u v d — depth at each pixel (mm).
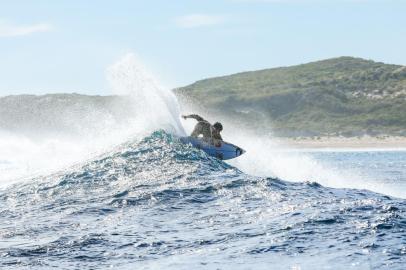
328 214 42438
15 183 60562
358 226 38812
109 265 31938
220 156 72562
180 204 48500
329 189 55375
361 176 102625
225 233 38531
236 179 57156
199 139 72500
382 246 33875
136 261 32656
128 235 38688
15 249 35531
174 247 35469
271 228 39188
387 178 102062
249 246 35062
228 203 48250
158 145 67938
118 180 58062
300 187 55094
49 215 46531
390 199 50594
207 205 48031
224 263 31781
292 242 35531
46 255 34125
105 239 37625
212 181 56344
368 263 30750
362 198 50281
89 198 52000
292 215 42750
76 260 33000
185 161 63719
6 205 51312
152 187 54625
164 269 30938
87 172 60844
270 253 33469
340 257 32031
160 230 40156
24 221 44562
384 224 38938
